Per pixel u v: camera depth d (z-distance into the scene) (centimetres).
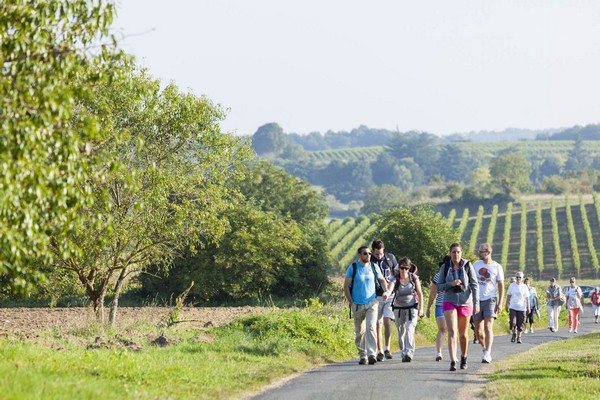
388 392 1816
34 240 1486
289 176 12075
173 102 3788
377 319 2698
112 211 3553
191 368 2125
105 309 5381
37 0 1526
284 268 8500
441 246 6875
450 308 2333
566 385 1916
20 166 1413
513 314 3909
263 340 2906
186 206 3912
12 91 1413
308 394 1798
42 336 2758
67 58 1495
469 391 1855
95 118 1562
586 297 11319
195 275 7812
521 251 18750
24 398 1386
